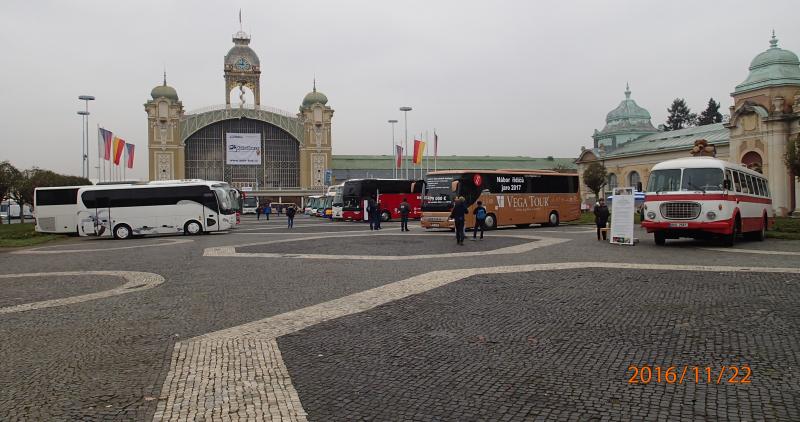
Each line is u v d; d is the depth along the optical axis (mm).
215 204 36125
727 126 53031
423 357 6797
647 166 69562
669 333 7668
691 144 63281
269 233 34375
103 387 5930
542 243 22734
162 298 11438
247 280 13672
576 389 5602
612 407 5129
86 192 35312
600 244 22172
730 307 9266
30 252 25125
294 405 5301
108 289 12914
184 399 5492
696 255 17656
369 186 51000
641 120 85188
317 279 13484
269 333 8164
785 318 8383
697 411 5004
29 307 10844
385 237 27703
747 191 22328
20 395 5730
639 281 12219
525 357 6707
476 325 8398
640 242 23234
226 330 8406
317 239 27156
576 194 38688
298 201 111062
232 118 106812
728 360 6422
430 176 33188
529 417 4926
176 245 26297
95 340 8039
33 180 61750
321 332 8164
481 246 21734
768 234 26250
